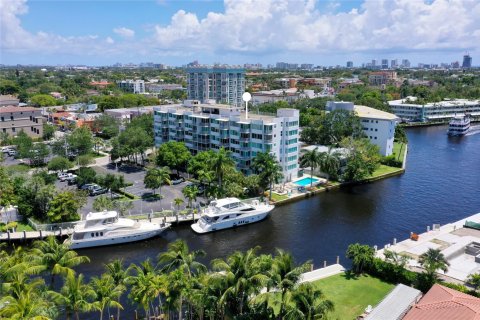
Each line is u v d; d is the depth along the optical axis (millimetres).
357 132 159375
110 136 184500
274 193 114312
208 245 83125
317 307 42406
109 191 110938
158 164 130625
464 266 69188
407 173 142750
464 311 46719
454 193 119125
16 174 108688
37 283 44688
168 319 52250
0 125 175125
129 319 56031
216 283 46531
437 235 83125
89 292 45219
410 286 61875
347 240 85562
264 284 44781
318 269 69125
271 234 88875
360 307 56688
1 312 35719
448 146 192875
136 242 83500
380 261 65625
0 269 46406
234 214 91625
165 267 51906
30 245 82062
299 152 143375
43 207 90500
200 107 151500
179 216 93125
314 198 114312
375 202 110750
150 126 170000
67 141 148500
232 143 127062
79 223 85812
